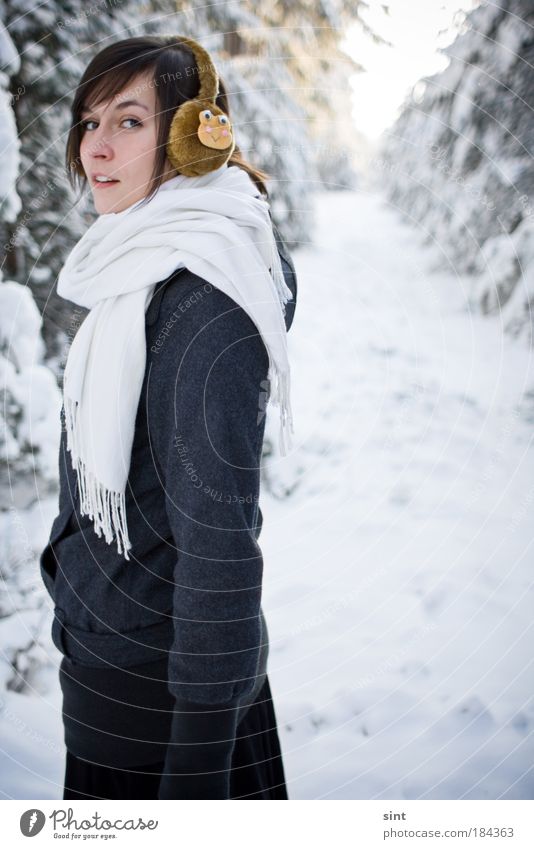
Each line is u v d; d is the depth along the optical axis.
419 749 1.50
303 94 3.64
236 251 0.64
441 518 2.43
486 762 1.46
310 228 4.07
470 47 3.76
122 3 2.40
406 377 3.29
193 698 0.61
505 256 3.66
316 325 3.58
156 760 0.76
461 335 3.57
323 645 1.86
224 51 3.34
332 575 2.16
